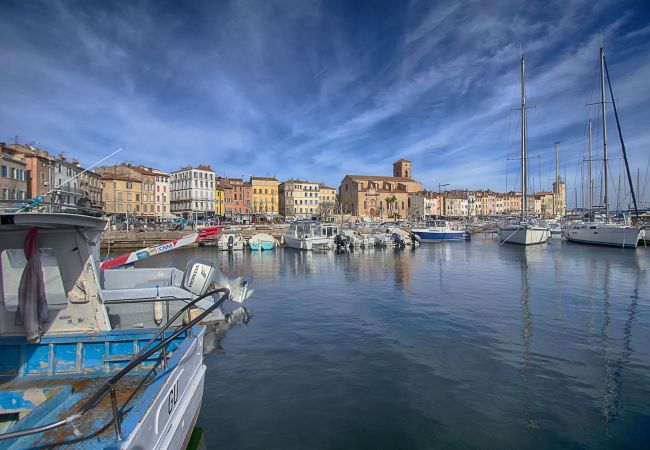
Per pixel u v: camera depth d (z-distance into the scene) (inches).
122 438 158.6
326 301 742.5
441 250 1941.4
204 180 4055.1
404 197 5211.6
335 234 2046.0
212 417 316.2
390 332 534.3
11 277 259.3
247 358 442.9
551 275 1051.3
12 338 265.0
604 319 590.6
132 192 3371.1
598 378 380.8
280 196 5088.6
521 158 2084.2
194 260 549.6
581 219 2834.6
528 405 330.6
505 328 546.9
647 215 2325.3
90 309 278.4
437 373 395.9
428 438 285.7
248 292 720.3
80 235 260.2
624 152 1833.2
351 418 313.4
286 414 320.2
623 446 275.1
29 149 2119.8
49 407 210.5
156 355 277.7
